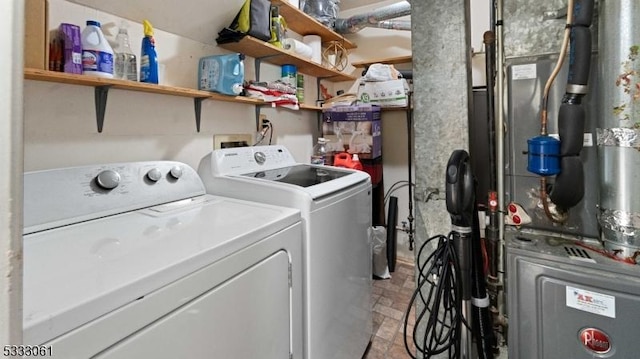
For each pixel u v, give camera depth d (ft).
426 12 4.77
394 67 9.60
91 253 2.40
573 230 3.69
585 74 3.22
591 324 2.95
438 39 4.71
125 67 4.35
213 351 2.57
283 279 3.50
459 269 3.70
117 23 4.46
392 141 9.91
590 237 3.58
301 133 8.94
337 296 4.59
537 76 3.93
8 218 1.02
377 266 8.66
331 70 8.84
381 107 8.86
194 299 2.40
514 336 3.41
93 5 4.17
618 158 2.97
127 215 3.60
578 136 3.27
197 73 5.70
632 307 2.76
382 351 5.75
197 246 2.57
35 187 3.07
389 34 9.72
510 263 3.43
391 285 8.35
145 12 4.81
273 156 6.35
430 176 4.94
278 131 7.97
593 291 2.92
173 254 2.39
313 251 3.99
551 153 3.38
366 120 8.46
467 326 3.69
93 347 1.75
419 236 5.12
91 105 4.17
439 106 4.79
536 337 3.25
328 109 8.91
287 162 6.61
